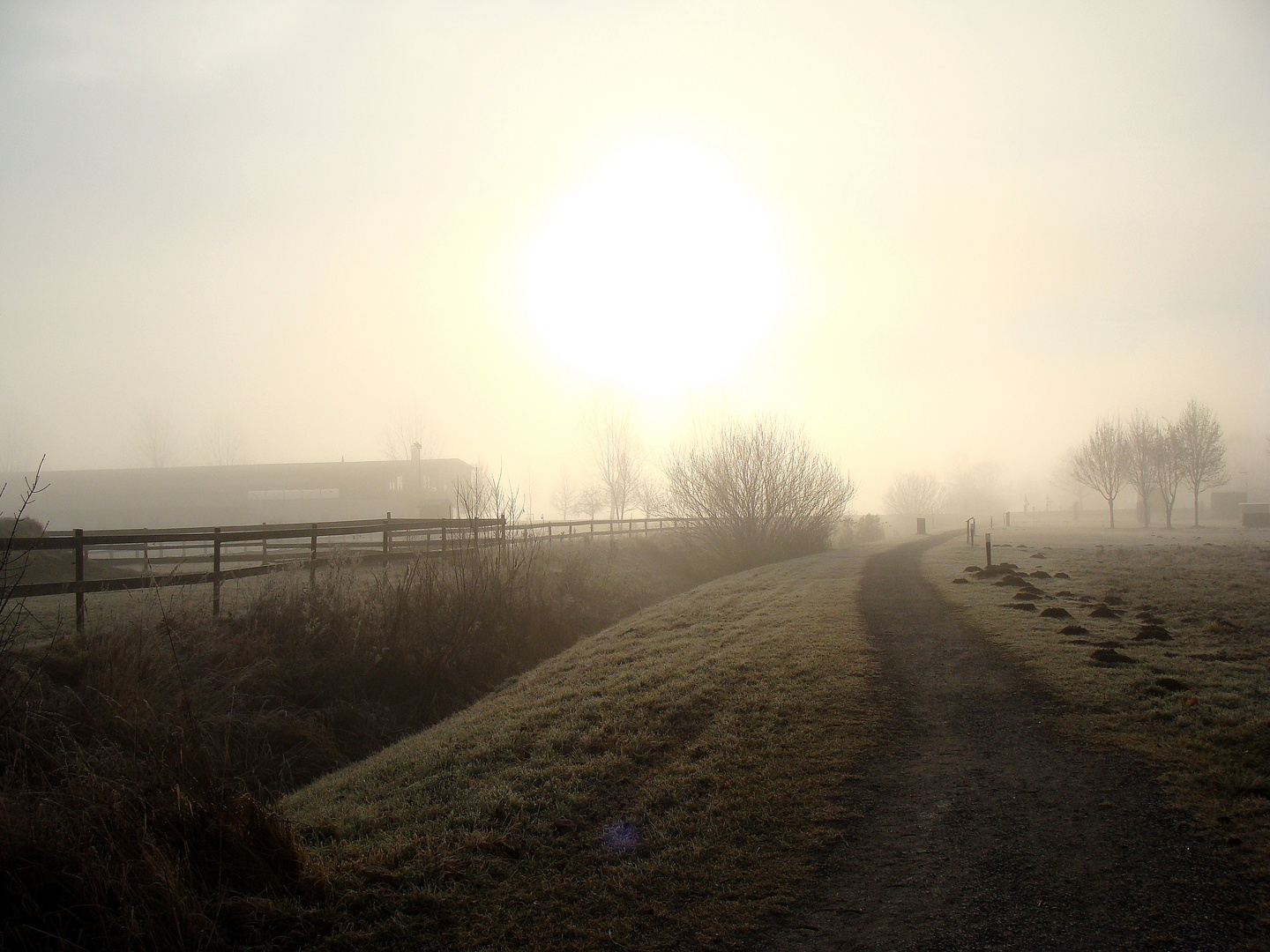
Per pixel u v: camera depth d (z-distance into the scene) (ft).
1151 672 26.43
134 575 59.11
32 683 25.07
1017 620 38.24
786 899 14.05
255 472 173.37
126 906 13.32
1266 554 73.77
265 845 15.89
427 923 13.98
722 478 102.89
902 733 22.30
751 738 22.57
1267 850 14.14
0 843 14.07
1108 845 14.94
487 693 39.60
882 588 54.44
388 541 52.95
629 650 38.19
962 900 13.46
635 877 15.28
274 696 34.60
